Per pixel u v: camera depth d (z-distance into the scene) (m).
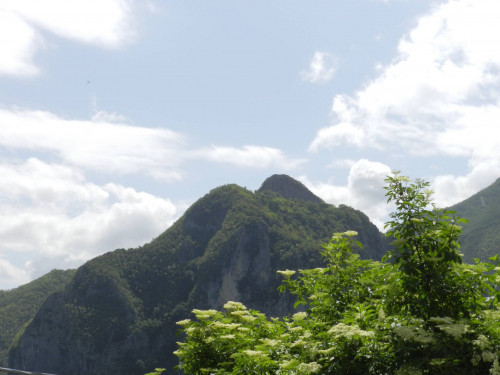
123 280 198.75
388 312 6.94
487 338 5.54
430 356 5.69
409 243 6.84
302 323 8.34
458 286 6.58
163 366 175.00
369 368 5.82
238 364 7.19
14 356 192.50
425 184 7.12
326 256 9.54
